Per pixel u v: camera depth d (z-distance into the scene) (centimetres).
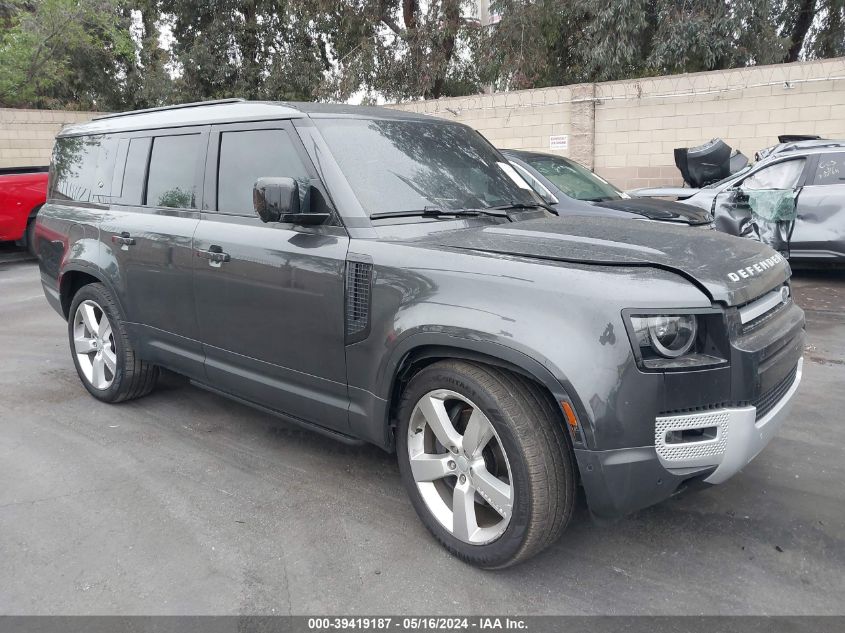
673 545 312
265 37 2277
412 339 292
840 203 841
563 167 794
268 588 286
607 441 250
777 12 1723
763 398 285
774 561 298
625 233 321
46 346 670
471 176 392
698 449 260
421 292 293
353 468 395
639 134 1310
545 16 1622
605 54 1484
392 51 1845
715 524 328
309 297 337
